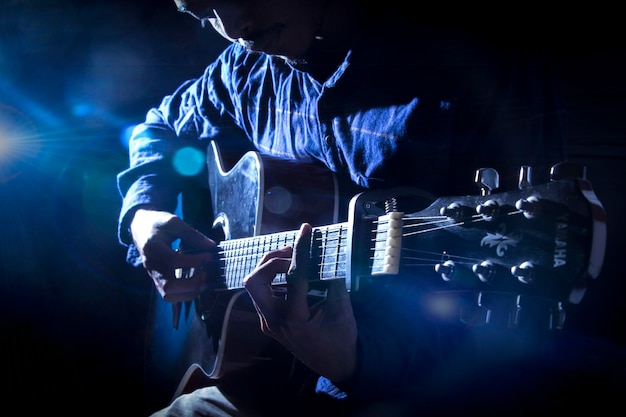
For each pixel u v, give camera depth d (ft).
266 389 5.50
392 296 4.52
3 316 9.73
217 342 5.51
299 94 5.52
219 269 5.59
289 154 5.74
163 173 6.98
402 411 4.38
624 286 5.96
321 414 4.60
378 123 4.68
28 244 10.00
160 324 6.89
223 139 6.72
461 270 3.42
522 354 4.54
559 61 6.23
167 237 6.02
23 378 9.51
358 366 4.17
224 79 6.56
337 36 4.89
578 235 2.96
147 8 9.92
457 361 4.43
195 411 5.50
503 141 4.52
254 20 4.91
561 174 3.08
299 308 4.17
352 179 5.00
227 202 5.96
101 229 10.27
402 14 4.69
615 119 6.29
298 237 4.10
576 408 4.68
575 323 5.84
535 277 3.10
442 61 4.55
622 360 5.15
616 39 6.03
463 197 3.56
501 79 4.52
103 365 9.66
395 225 3.76
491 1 4.62
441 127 4.45
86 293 9.95
